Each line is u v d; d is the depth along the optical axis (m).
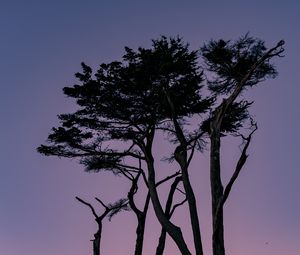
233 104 21.94
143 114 24.30
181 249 22.55
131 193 27.50
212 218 20.70
